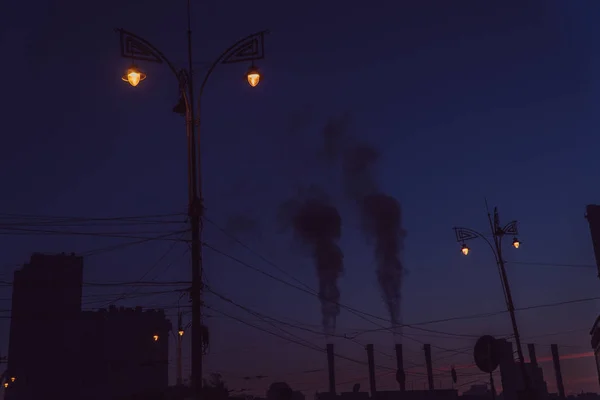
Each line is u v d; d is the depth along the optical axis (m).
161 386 73.50
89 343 72.69
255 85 17.50
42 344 71.62
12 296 72.38
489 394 71.38
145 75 17.20
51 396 69.50
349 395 67.75
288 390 42.41
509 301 31.17
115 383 71.81
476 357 23.23
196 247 17.66
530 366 53.62
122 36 17.00
